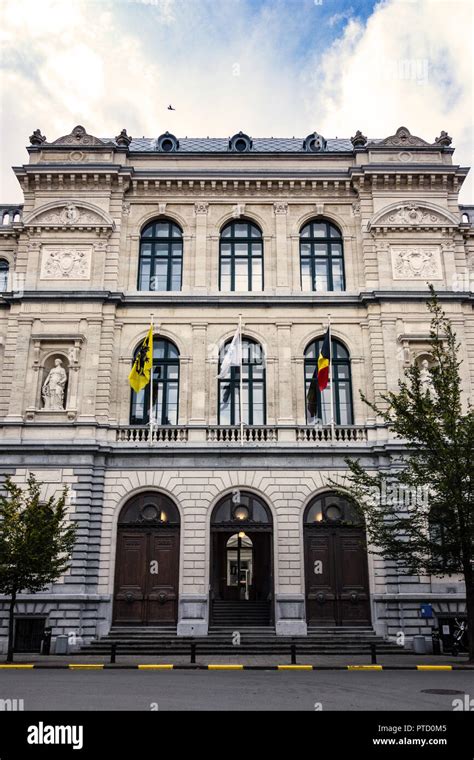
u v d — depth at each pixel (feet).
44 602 79.51
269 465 86.38
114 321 92.22
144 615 81.97
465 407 89.10
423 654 75.46
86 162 98.43
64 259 94.22
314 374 90.79
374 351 90.99
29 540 70.18
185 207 98.68
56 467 84.64
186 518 84.38
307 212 98.84
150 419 86.22
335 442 87.15
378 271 94.32
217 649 75.10
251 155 100.63
